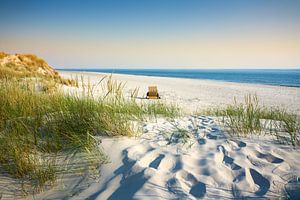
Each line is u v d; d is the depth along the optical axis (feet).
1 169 9.02
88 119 12.26
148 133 11.89
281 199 6.50
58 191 7.87
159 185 7.38
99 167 8.91
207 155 9.18
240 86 94.17
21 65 52.49
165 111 18.10
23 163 8.83
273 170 7.89
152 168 8.30
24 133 11.46
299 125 13.39
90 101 13.71
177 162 8.70
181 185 7.30
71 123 12.10
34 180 8.42
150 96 48.29
